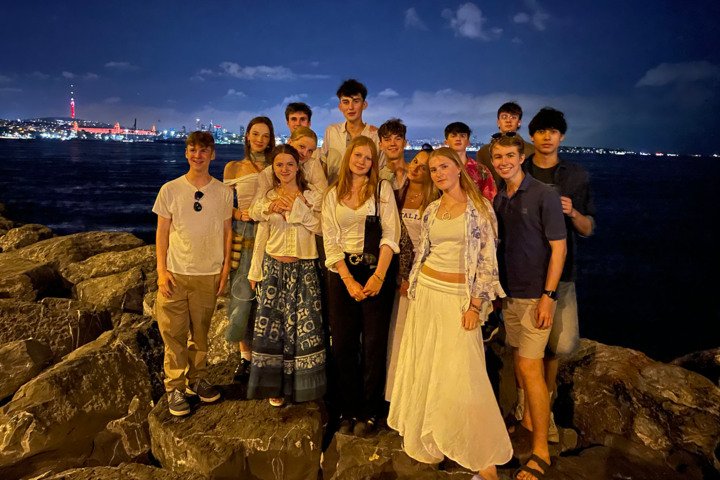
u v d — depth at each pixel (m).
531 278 3.03
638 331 11.99
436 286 2.98
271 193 3.36
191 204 3.33
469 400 2.85
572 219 3.16
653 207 36.62
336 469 3.26
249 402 3.59
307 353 3.34
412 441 3.04
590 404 3.93
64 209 27.75
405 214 3.43
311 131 3.53
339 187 3.18
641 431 3.65
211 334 4.90
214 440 3.21
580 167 3.32
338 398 3.60
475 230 2.87
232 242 3.64
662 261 19.55
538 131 3.33
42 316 5.21
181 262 3.36
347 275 3.15
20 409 3.57
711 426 3.55
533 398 3.08
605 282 16.33
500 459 2.89
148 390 4.15
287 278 3.34
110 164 75.06
